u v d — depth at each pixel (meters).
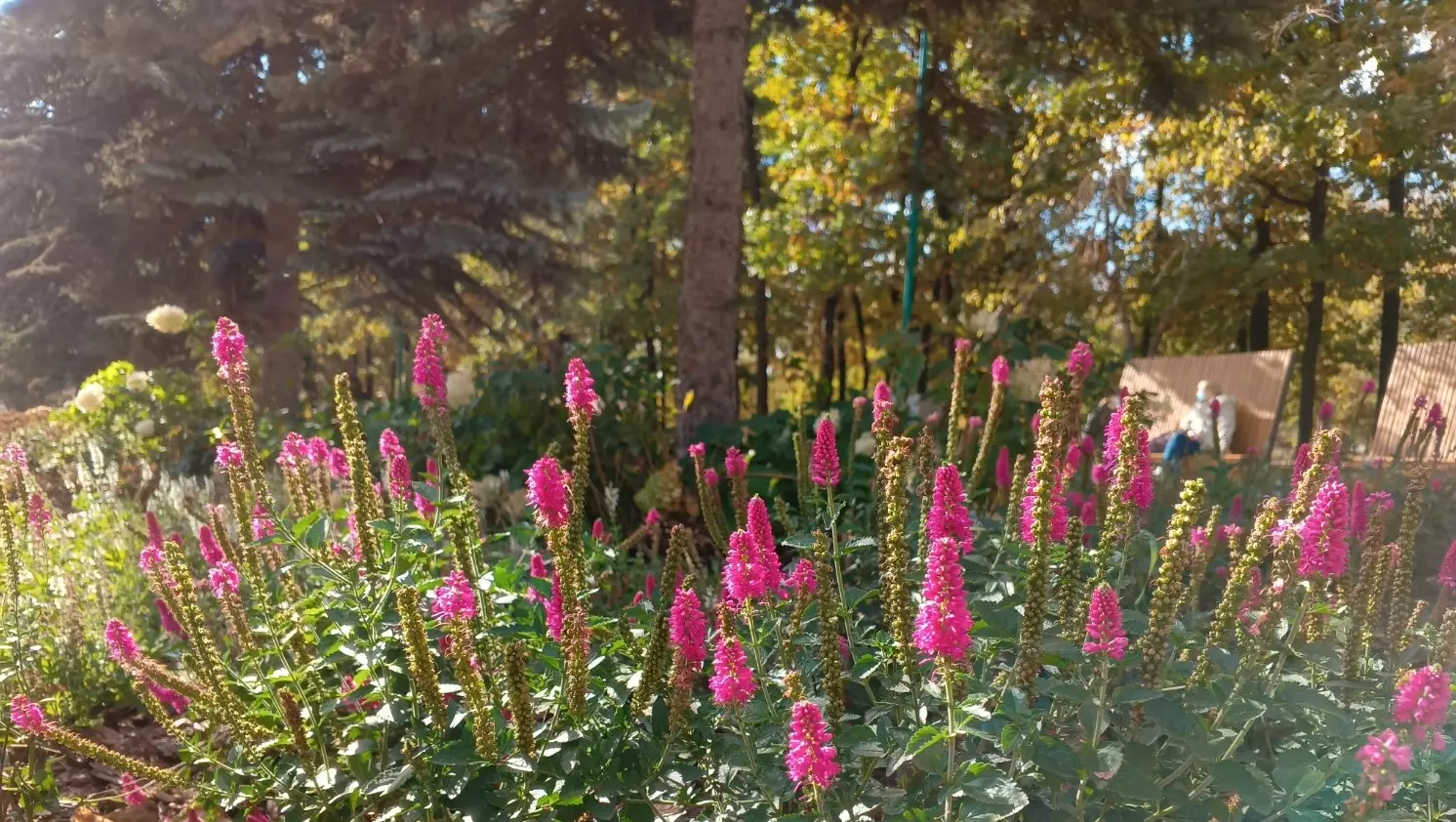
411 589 2.55
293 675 3.06
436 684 2.61
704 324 8.72
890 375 7.74
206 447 9.38
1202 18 9.52
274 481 6.75
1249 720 2.47
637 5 11.32
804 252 20.91
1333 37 14.42
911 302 15.75
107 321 18.92
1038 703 2.68
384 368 26.30
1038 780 2.36
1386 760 2.01
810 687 2.79
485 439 7.46
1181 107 10.54
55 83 18.00
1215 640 2.45
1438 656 2.49
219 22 16.28
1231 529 3.00
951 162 16.23
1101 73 14.33
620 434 7.71
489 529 5.35
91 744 3.01
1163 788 2.39
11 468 4.39
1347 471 5.98
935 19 10.84
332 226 18.47
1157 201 20.45
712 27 8.78
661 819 2.71
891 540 2.38
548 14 11.35
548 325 21.67
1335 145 16.52
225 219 18.72
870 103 21.42
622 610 3.01
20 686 3.74
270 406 16.83
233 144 17.92
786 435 7.05
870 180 18.95
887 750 2.40
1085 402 6.31
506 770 2.68
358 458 3.05
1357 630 2.69
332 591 3.24
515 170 17.23
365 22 16.31
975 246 20.44
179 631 3.57
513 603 3.25
